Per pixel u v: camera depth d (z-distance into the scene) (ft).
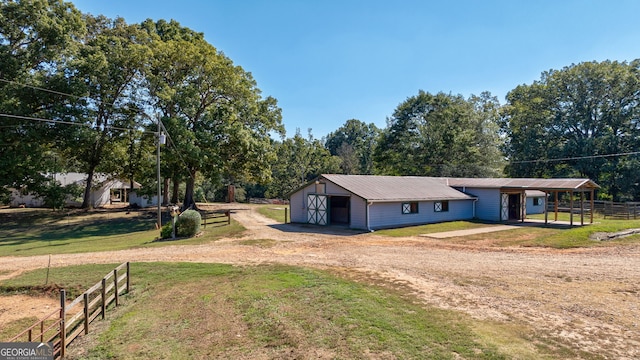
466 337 21.40
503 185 85.97
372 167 223.92
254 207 126.21
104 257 47.96
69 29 91.56
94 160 104.83
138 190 115.85
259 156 103.19
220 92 103.91
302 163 188.44
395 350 20.01
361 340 21.35
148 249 53.36
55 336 25.21
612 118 135.13
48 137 85.46
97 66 87.51
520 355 19.20
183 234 65.26
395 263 41.22
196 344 22.65
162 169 92.32
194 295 32.04
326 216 77.71
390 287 31.65
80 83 86.28
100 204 131.34
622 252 47.19
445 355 19.33
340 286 31.86
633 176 122.21
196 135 92.89
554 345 20.36
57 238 71.67
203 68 99.40
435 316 24.80
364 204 70.59
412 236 62.90
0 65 80.69
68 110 84.58
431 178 99.25
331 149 305.73
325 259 43.86
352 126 305.32
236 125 97.71
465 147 145.69
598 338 21.27
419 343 20.75
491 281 33.50
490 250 49.55
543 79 158.92
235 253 48.93
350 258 44.27
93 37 106.22
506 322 23.72
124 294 34.14
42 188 88.12
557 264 40.32
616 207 96.27
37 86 82.94
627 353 19.40
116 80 94.22
